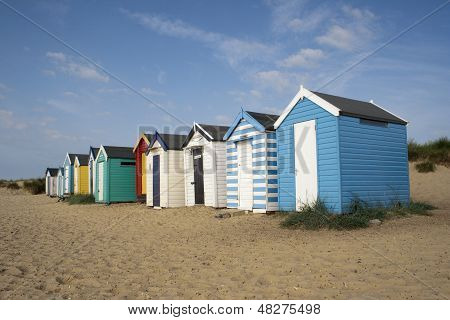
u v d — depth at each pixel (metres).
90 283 6.14
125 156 21.27
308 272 6.08
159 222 13.08
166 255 7.93
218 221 12.15
